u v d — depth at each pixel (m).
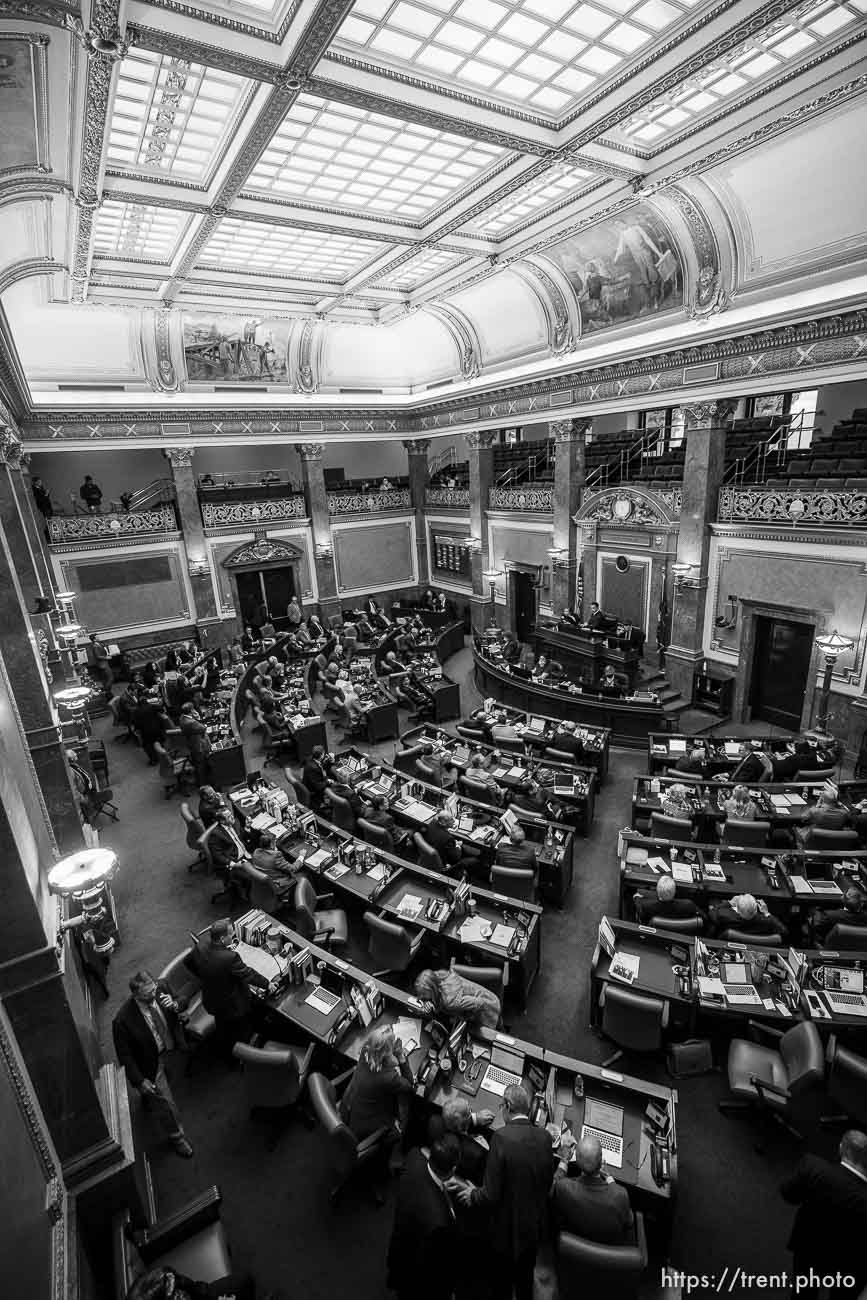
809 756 10.98
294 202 10.70
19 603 6.82
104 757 13.15
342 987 6.13
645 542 16.92
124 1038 5.21
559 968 7.76
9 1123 3.29
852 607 12.45
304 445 22.69
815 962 6.04
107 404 18.58
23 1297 2.88
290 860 8.28
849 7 6.63
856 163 10.05
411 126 8.69
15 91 6.16
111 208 10.42
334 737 15.52
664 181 10.15
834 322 11.40
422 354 22.48
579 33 6.84
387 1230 5.08
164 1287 3.71
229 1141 5.82
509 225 12.55
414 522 26.42
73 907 5.59
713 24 6.59
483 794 10.16
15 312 15.26
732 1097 6.04
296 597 23.84
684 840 8.92
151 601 20.84
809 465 13.73
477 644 20.05
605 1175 4.09
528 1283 4.20
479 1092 5.01
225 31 6.16
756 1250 4.86
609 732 12.42
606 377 16.25
